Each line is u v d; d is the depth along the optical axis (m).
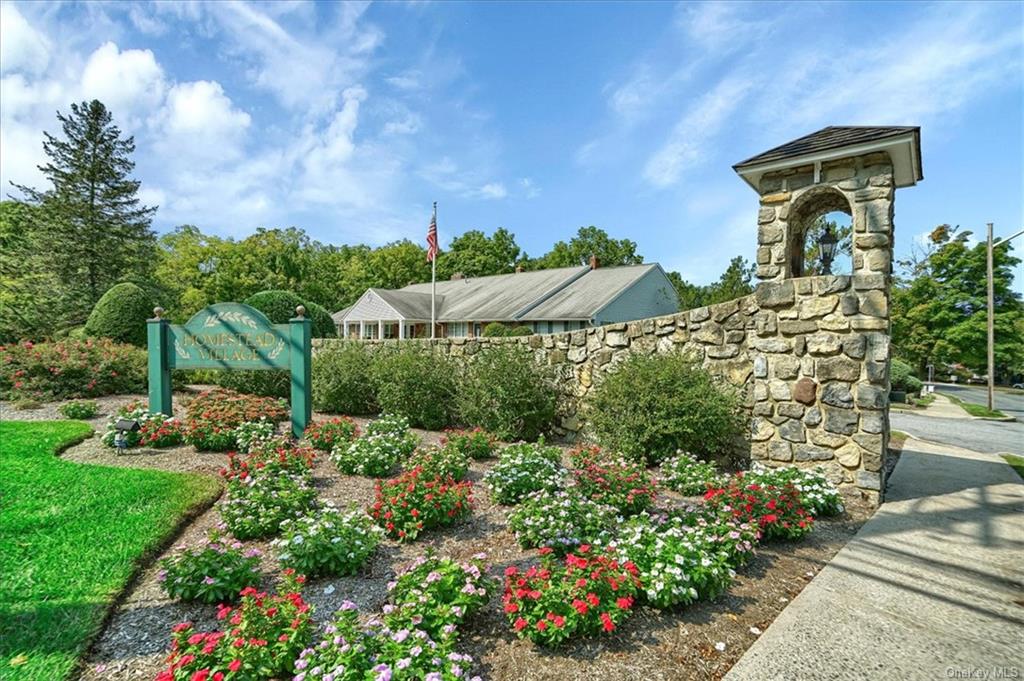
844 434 4.95
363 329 29.83
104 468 4.85
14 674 2.05
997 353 28.30
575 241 44.78
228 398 7.39
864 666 2.26
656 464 5.89
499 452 5.98
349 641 1.98
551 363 7.58
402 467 5.26
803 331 5.16
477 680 1.93
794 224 5.89
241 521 3.51
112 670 2.12
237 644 1.95
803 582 3.14
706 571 2.73
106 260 22.23
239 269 34.84
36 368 8.93
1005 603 2.90
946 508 4.71
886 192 4.78
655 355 6.46
